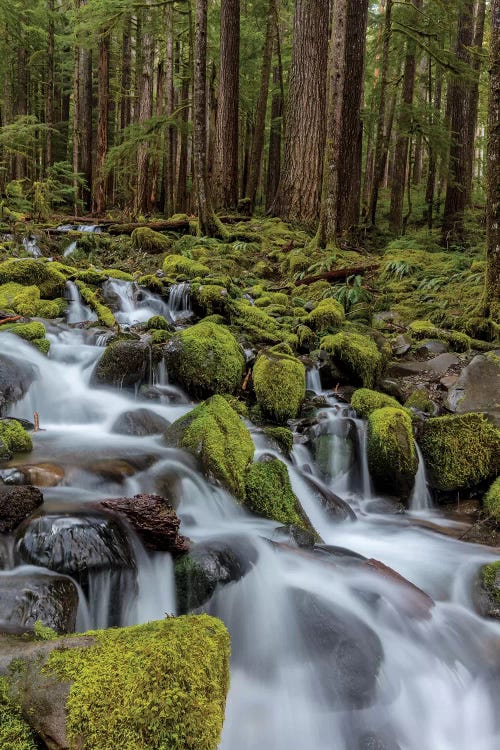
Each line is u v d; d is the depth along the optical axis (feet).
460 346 27.04
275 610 10.92
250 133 92.17
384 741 9.36
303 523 14.92
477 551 15.39
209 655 7.23
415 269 37.78
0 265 27.61
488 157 27.04
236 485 14.96
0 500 10.46
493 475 18.97
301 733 9.36
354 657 10.00
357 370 23.44
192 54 58.34
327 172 40.06
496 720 10.46
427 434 19.99
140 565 10.43
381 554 14.93
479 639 11.84
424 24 56.08
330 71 37.96
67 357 21.13
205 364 21.21
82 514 10.46
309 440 19.52
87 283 29.78
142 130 53.01
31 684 6.57
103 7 47.42
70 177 56.54
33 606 8.32
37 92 94.43
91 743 6.20
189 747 6.40
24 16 65.10
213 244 41.83
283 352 23.91
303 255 39.81
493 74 25.44
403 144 57.62
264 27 78.23
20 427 14.53
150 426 17.61
